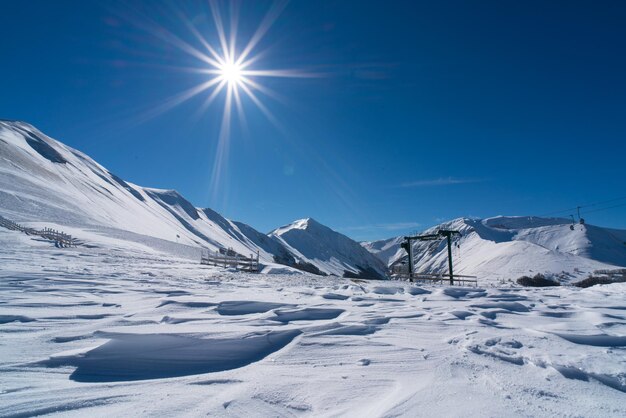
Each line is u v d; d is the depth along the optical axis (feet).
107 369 11.12
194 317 18.61
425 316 20.90
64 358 11.62
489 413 8.52
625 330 17.57
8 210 135.85
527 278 119.24
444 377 10.99
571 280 118.01
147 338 13.57
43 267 42.04
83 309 19.71
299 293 32.09
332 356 13.12
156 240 139.23
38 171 224.53
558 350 13.80
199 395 9.39
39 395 9.09
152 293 27.63
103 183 329.93
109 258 67.82
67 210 174.19
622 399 9.68
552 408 8.96
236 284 41.45
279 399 9.29
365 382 10.56
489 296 33.78
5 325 15.40
